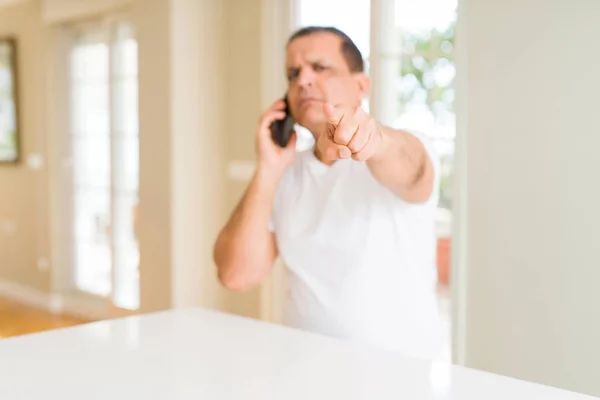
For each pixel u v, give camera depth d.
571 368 2.22
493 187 2.38
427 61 2.73
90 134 4.31
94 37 4.23
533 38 2.25
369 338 1.13
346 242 1.14
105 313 4.16
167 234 3.29
